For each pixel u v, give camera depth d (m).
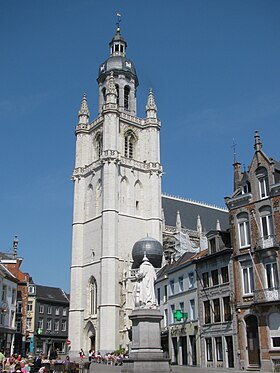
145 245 33.47
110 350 74.88
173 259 86.50
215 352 48.47
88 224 88.69
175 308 58.09
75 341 82.38
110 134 88.81
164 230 96.75
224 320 47.84
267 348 41.66
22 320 83.12
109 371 40.00
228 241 50.81
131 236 86.06
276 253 42.97
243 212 47.38
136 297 29.83
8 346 68.69
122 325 77.44
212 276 51.09
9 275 69.00
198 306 52.41
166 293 61.69
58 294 119.38
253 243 45.38
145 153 94.50
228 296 47.59
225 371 38.91
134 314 28.80
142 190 91.56
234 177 54.62
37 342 107.56
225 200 49.31
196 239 99.38
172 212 103.94
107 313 77.19
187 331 54.22
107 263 80.19
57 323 114.00
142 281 29.89
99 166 88.81
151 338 28.30
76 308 84.44
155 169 92.31
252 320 44.44
